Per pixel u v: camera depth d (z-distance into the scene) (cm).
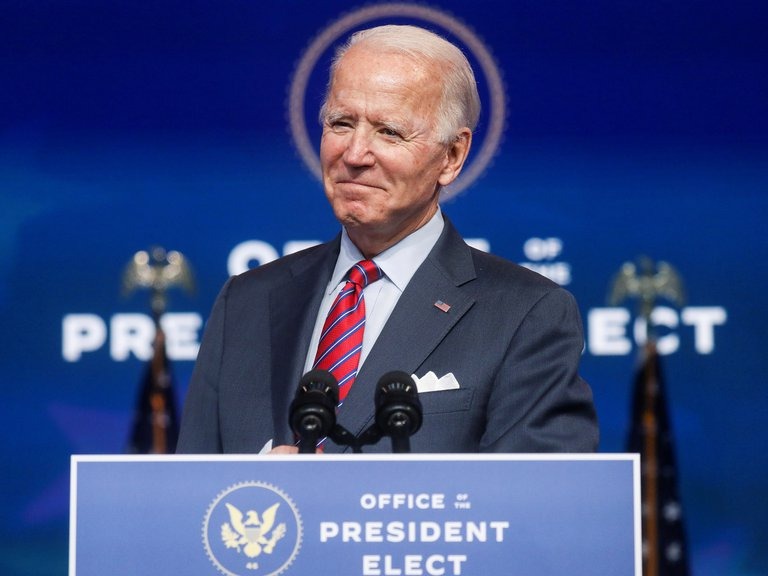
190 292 2055
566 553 643
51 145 2056
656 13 2053
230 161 2066
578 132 2055
